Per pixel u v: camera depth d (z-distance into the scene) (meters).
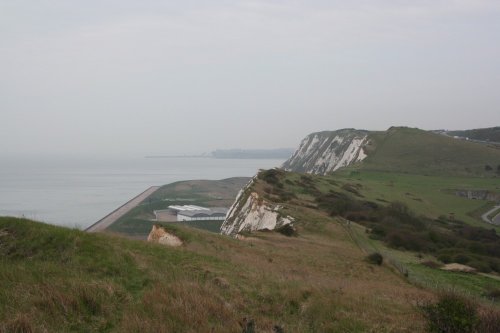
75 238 13.68
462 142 143.00
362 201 71.94
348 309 12.21
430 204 82.69
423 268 31.66
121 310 9.05
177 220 115.94
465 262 37.44
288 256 27.36
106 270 11.85
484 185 103.31
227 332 8.41
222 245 26.55
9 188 199.00
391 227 50.66
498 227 70.19
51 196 165.75
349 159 163.62
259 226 56.84
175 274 12.42
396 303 14.34
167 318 8.61
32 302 8.50
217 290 11.42
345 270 25.83
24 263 11.73
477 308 11.23
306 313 11.05
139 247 15.69
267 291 12.29
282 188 76.38
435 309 10.72
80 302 8.81
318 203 65.94
